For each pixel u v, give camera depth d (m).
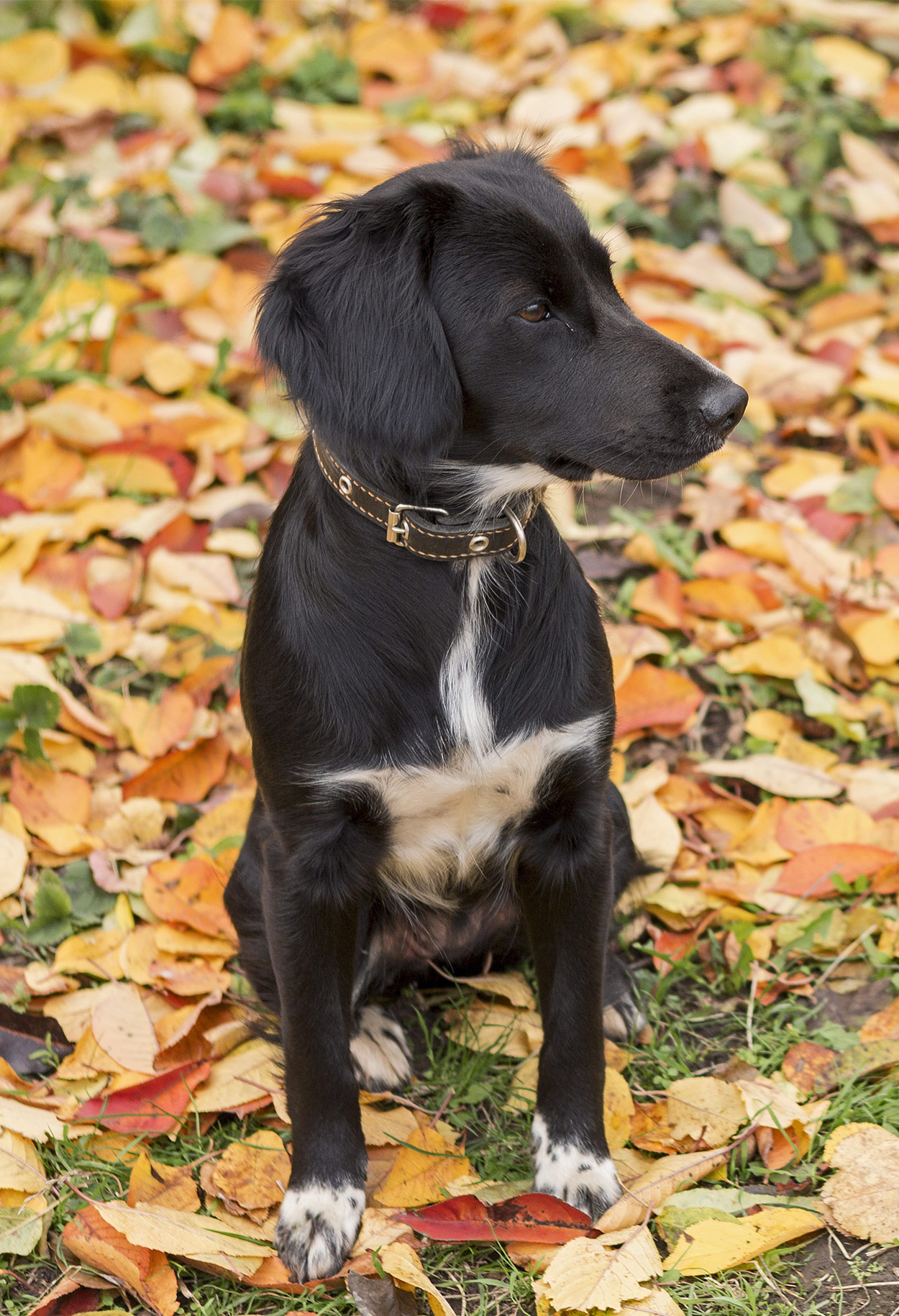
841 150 6.84
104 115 7.07
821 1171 3.15
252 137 7.18
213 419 5.39
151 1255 2.94
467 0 8.20
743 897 3.90
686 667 4.73
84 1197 3.10
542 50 7.81
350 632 3.07
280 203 6.67
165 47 7.52
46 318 5.89
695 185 6.57
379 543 3.06
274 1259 3.00
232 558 5.12
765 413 5.68
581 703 3.18
